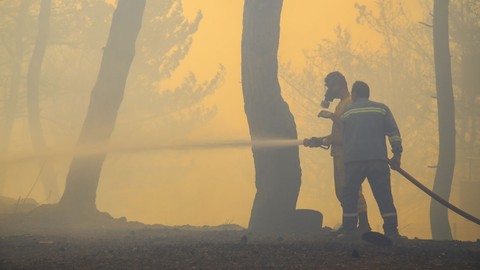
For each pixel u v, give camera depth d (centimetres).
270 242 971
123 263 668
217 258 709
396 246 912
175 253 747
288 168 1431
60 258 709
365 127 1058
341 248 838
